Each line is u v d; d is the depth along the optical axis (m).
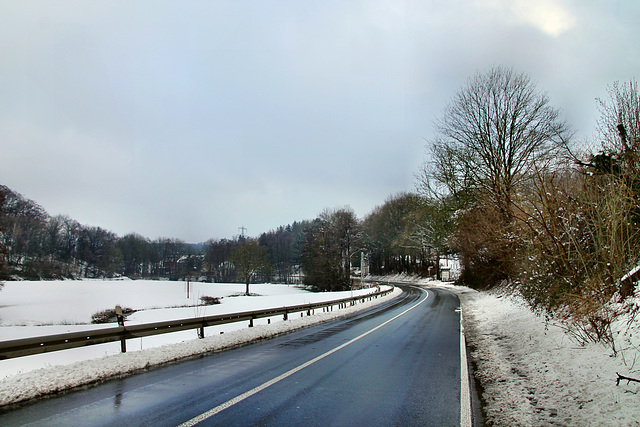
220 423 4.72
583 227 9.31
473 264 33.88
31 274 96.19
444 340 11.89
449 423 4.82
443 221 37.59
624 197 7.32
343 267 77.62
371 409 5.34
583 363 6.45
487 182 25.67
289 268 137.38
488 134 27.19
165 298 53.28
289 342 11.66
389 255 92.94
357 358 9.06
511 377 7.07
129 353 8.71
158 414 5.04
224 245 137.38
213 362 8.58
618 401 4.68
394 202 82.94
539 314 12.17
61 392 6.11
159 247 159.25
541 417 4.90
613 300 7.60
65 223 120.88
